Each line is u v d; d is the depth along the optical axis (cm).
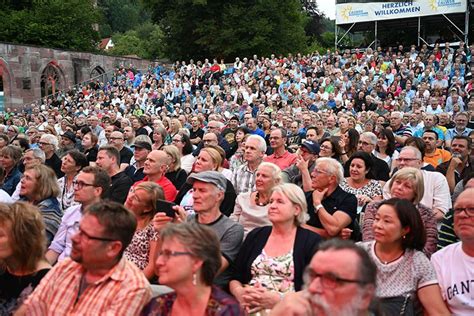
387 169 781
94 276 337
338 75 2420
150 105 2755
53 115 2259
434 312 379
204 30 4259
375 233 400
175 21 4381
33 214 388
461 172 766
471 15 3469
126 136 1192
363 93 2053
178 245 303
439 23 3675
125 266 341
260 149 737
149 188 493
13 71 3369
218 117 1622
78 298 331
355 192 655
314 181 546
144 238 478
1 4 4225
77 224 546
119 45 6806
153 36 6612
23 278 383
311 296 240
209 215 480
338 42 3822
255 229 450
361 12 3594
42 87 3553
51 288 338
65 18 4194
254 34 4244
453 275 395
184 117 1650
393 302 382
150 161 693
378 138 870
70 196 720
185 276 301
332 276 238
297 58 2945
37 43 4094
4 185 868
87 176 550
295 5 4662
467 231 387
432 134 848
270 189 541
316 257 246
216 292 312
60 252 550
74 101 3186
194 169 716
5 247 379
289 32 4522
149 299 328
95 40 4625
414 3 3419
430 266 392
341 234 522
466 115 1080
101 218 332
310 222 541
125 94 3064
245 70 2925
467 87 2072
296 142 1220
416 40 3825
